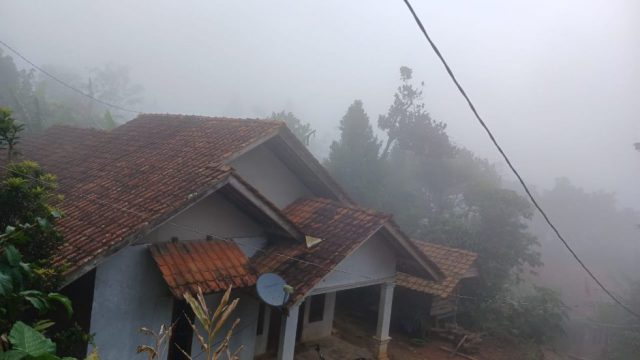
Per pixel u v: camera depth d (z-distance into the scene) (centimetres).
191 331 884
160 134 1290
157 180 932
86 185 1017
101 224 785
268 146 1175
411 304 1589
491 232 2102
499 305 1852
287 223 975
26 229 539
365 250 1130
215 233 952
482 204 2145
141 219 765
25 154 1409
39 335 331
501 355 1552
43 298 441
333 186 1254
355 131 2383
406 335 1545
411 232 2312
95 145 1353
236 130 1160
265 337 1141
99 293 757
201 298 369
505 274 2062
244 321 965
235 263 895
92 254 686
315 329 1296
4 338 364
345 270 1080
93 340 710
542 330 1833
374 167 2333
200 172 907
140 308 811
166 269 795
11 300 443
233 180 878
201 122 1316
